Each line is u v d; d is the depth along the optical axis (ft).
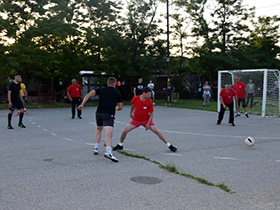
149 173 16.83
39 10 74.90
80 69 84.07
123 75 92.73
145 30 91.71
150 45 93.35
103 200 12.64
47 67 79.00
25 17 75.00
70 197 12.97
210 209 11.80
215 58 107.04
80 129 35.06
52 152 22.41
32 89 106.83
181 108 69.67
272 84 53.67
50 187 14.30
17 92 35.68
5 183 14.89
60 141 27.22
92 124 39.68
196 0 107.96
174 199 12.82
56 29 73.72
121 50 89.97
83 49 84.43
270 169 17.89
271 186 14.76
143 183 14.99
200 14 111.04
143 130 34.40
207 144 25.94
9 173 16.71
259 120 44.80
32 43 73.92
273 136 30.12
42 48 76.95
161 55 93.40
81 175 16.37
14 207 11.81
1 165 18.48
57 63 82.53
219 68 110.11
